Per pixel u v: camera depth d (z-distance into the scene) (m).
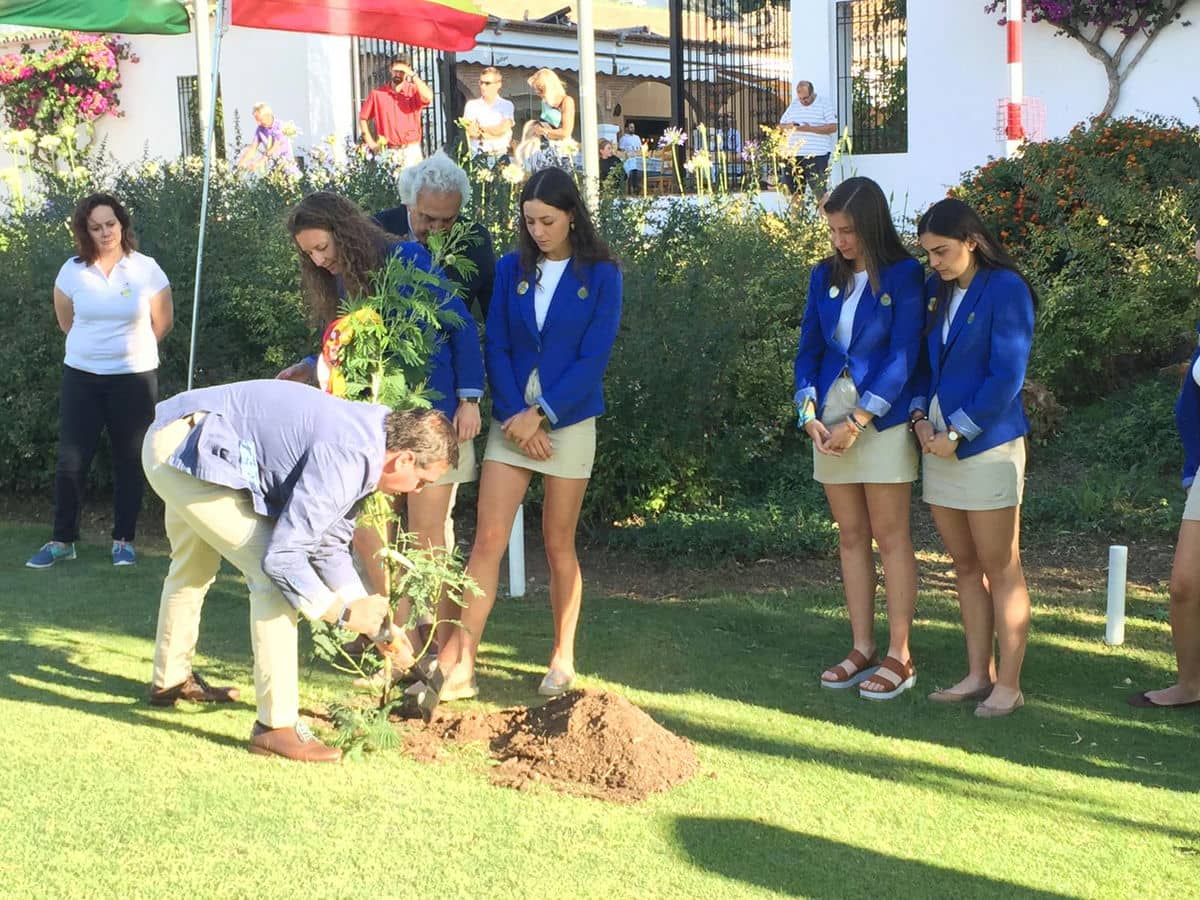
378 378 4.63
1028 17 11.47
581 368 5.07
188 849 3.85
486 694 5.30
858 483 5.31
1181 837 4.01
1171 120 10.39
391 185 8.52
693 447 7.75
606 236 7.98
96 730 4.80
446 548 5.19
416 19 8.26
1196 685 5.12
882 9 12.78
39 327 8.59
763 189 11.78
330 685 5.38
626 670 5.58
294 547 4.15
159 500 8.71
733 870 3.76
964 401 4.99
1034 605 6.37
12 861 3.76
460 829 4.00
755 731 4.87
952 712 5.09
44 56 18.72
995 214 9.34
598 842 3.93
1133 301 8.43
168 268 8.41
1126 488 7.75
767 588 6.81
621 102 19.78
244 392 4.33
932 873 3.76
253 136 17.16
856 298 5.23
